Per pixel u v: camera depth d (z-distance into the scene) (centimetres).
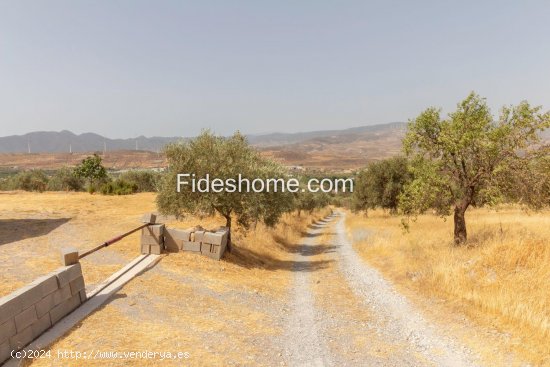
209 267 1448
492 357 783
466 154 1700
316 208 7119
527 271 1188
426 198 1756
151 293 1073
